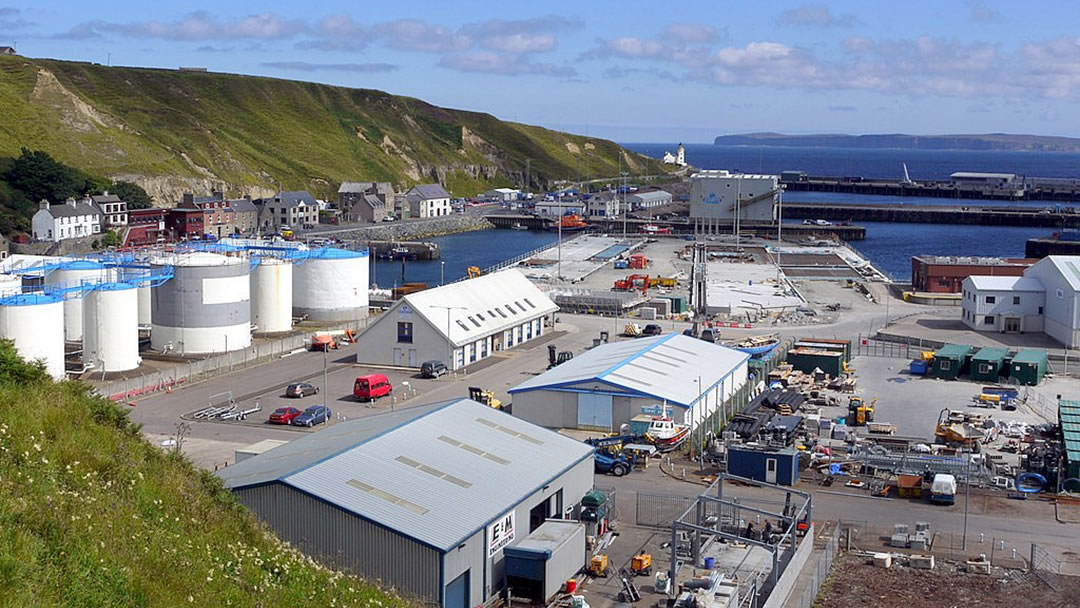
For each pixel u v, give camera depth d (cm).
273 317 11181
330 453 4809
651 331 11506
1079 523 5753
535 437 5578
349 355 10369
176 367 9150
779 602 4428
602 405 7644
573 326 12231
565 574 4694
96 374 9081
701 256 18675
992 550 5325
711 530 4628
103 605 2745
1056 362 10225
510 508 4656
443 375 9519
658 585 4672
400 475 4706
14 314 8312
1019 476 6444
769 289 14888
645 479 6469
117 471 3534
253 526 3844
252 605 3170
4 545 2720
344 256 12088
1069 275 11081
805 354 9725
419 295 10050
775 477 6372
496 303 10956
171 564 3119
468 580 4372
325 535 4331
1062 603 4675
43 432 3534
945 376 9569
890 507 5997
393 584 4216
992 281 12019
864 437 7500
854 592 4781
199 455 6781
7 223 19512
